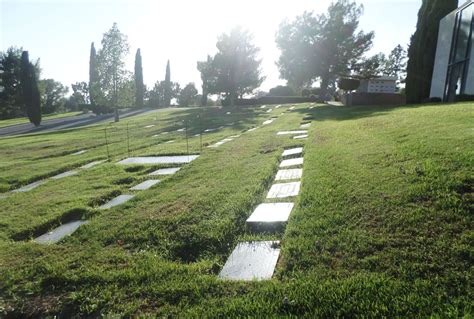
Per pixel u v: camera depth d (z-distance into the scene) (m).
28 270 3.43
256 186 5.19
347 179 4.57
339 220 3.51
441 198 3.43
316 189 4.47
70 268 3.38
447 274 2.47
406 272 2.55
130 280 3.04
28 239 4.47
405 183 3.94
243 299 2.57
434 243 2.82
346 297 2.40
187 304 2.63
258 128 13.69
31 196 6.46
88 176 7.67
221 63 34.09
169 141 12.95
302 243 3.23
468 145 4.74
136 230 4.10
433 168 4.13
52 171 8.85
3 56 49.38
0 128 31.44
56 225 4.88
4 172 9.16
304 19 28.91
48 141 15.99
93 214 5.03
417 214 3.25
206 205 4.60
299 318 2.29
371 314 2.22
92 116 38.22
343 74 30.23
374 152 5.58
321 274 2.72
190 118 22.08
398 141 5.98
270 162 6.67
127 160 9.17
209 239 3.66
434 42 18.03
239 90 36.75
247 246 3.50
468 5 14.05
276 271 2.92
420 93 18.78
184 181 6.19
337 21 28.09
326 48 28.41
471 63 13.82
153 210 4.73
